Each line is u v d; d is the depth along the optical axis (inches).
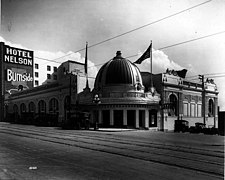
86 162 448.5
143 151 575.5
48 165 423.2
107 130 1429.6
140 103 1710.1
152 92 1877.5
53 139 845.8
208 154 543.5
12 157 497.0
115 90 1817.2
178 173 370.0
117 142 763.4
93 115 1843.0
